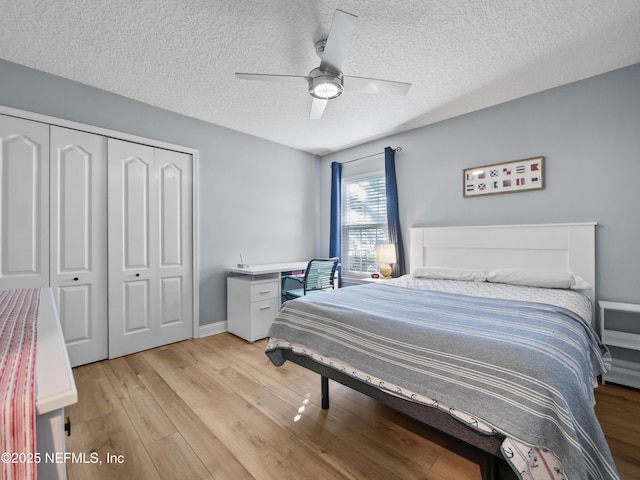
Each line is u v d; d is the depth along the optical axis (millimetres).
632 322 2189
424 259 3246
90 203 2438
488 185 2850
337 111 2939
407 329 1309
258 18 1693
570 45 1947
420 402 1138
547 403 884
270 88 2484
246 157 3545
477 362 1055
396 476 1275
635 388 1989
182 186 2994
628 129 2193
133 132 2662
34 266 2188
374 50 1989
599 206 2305
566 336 1215
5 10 1615
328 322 1600
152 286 2789
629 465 1321
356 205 4090
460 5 1611
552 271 2326
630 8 1626
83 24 1735
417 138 3383
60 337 722
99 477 1277
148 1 1566
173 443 1489
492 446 987
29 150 2166
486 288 2291
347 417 1714
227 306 3332
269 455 1406
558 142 2482
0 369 525
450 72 2258
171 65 2156
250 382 2137
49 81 2252
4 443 411
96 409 1783
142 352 2695
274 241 3861
